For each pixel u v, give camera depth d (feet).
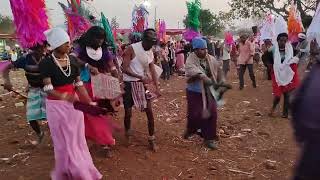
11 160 21.17
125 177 19.02
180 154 22.17
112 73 21.83
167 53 62.59
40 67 16.52
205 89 22.68
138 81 22.13
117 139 24.41
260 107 34.73
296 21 41.78
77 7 24.59
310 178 7.89
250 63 45.62
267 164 20.75
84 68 20.88
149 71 22.58
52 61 16.51
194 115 23.24
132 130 26.45
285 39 29.53
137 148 22.88
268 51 30.60
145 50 21.91
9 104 36.96
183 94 43.19
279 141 24.85
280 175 19.76
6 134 26.32
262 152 22.91
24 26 21.50
